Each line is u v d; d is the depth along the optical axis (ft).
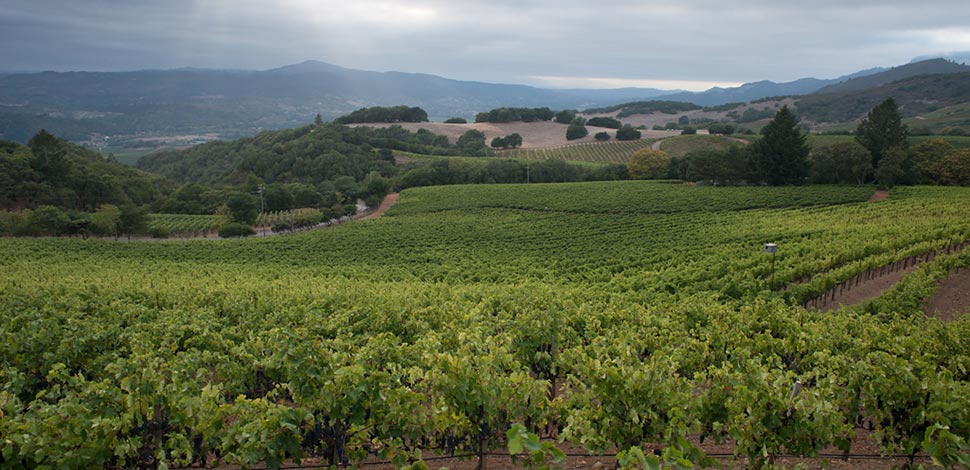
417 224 244.42
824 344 54.60
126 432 32.96
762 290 99.81
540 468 27.04
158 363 40.55
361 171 403.13
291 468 36.47
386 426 35.86
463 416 36.40
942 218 172.35
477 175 358.02
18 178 299.17
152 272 146.92
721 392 38.04
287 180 407.85
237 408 34.86
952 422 35.09
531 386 38.37
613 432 35.78
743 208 236.84
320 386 39.17
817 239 151.23
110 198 324.60
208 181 460.55
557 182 349.20
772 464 33.99
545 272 141.69
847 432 34.78
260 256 190.70
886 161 258.16
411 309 73.10
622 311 69.56
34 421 30.07
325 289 104.94
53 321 56.70
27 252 180.65
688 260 143.33
